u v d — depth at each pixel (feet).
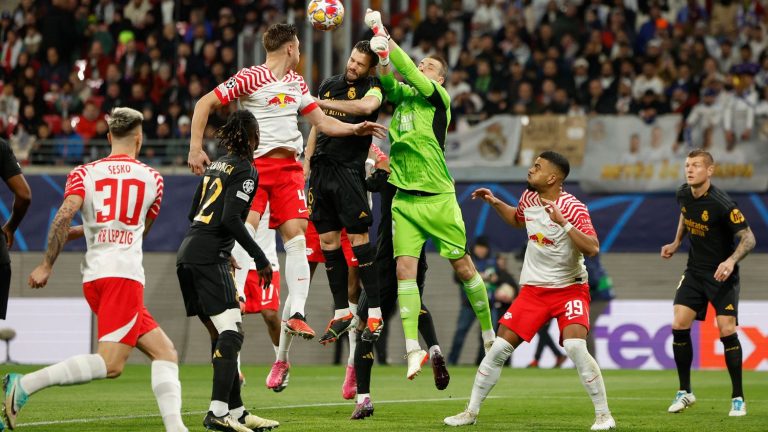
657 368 156.87
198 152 68.74
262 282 60.64
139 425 66.95
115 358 54.44
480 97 174.60
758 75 174.60
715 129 157.99
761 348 155.12
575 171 160.25
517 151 161.68
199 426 66.39
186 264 58.95
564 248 65.41
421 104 73.00
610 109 171.83
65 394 96.07
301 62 172.04
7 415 52.65
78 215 161.79
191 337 164.86
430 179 72.74
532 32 192.65
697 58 177.78
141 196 55.93
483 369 68.08
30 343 159.33
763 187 156.66
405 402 90.38
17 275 161.79
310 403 88.33
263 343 166.09
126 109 57.67
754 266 157.79
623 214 159.84
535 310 66.85
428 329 78.84
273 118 73.26
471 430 65.77
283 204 75.87
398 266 73.36
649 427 68.80
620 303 158.61
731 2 192.65
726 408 86.84
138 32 189.78
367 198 75.97
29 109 175.83
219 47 180.75
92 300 55.42
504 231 160.45
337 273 76.18
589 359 66.18
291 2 189.57
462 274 75.92
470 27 191.83
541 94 176.65
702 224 85.25
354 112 72.33
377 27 71.56
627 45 180.86
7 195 162.40
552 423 71.41
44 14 190.90
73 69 187.32
